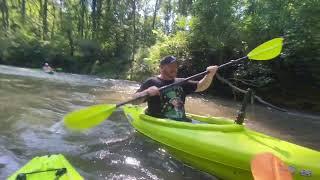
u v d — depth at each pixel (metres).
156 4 34.12
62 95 8.55
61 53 30.23
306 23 10.30
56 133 4.70
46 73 19.27
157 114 4.44
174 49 15.00
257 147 3.34
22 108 6.20
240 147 3.36
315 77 10.88
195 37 14.28
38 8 34.47
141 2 34.12
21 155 3.77
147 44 30.58
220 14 14.01
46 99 7.54
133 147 4.25
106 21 31.88
